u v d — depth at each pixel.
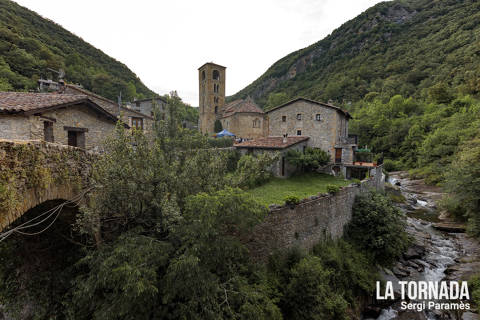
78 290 5.86
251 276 8.33
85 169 6.74
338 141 25.28
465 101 47.19
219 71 51.31
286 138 23.92
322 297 9.04
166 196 6.76
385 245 14.21
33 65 42.28
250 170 8.92
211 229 6.06
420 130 46.97
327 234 13.54
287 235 11.03
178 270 5.48
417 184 34.62
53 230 6.77
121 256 5.57
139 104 35.62
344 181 21.64
